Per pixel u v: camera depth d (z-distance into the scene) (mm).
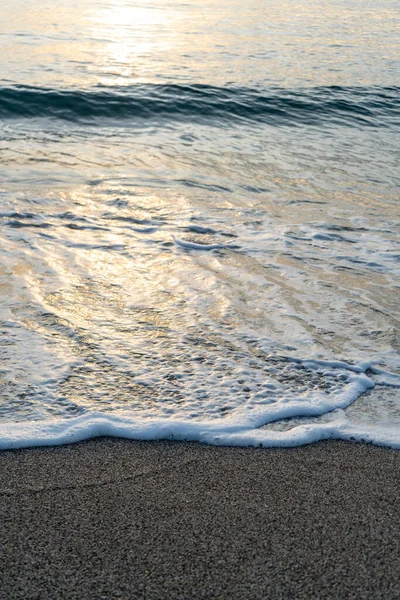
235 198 7438
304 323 4477
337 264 5617
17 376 3596
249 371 3801
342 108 12844
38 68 13570
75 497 2600
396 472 2873
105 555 2258
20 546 2279
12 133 10172
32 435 3047
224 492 2672
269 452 3014
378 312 4707
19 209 6562
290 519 2492
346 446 3090
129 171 8234
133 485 2707
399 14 26047
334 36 20141
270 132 11195
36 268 5168
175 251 5746
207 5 26016
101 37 17609
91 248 5691
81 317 4395
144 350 3998
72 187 7422
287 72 14953
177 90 12688
